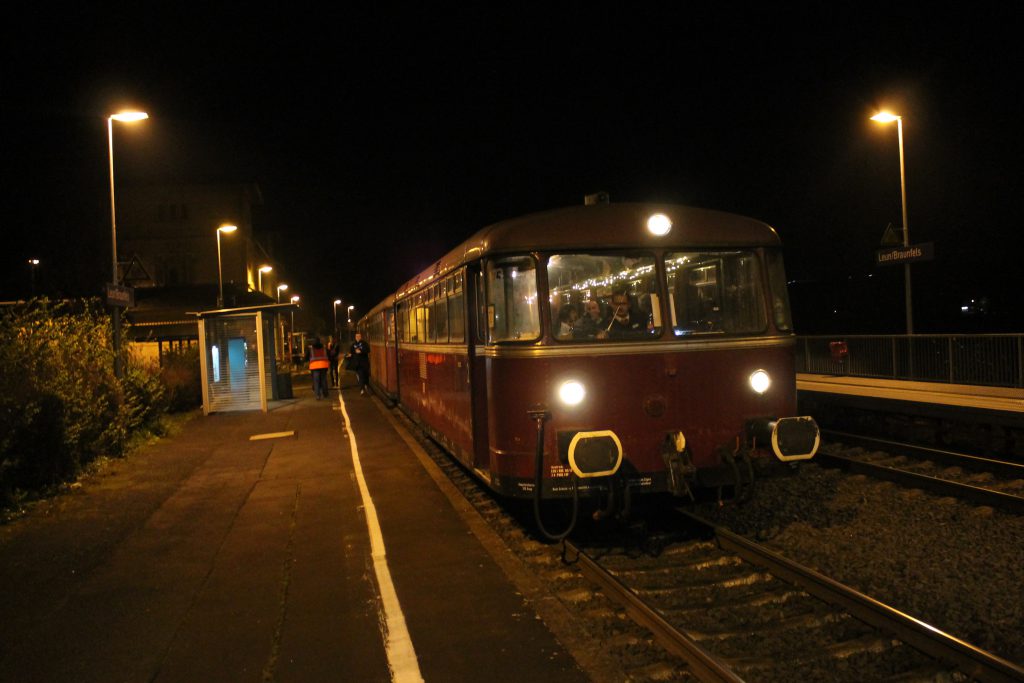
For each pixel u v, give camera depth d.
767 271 7.23
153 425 15.86
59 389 10.64
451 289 9.39
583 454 6.27
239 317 20.33
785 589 5.89
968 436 12.38
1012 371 14.68
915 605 5.54
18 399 9.59
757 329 7.17
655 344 6.85
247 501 9.55
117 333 14.45
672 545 7.12
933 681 4.43
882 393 14.95
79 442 11.34
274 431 16.19
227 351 20.28
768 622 5.32
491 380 7.11
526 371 6.75
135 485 10.60
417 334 13.19
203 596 6.12
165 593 6.21
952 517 7.64
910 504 8.18
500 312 6.99
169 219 55.16
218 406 20.19
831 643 5.00
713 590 5.99
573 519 6.61
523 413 6.77
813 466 10.29
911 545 6.84
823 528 7.49
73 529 8.24
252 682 4.60
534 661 4.76
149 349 20.98
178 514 8.92
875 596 5.73
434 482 10.41
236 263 55.06
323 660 4.88
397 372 17.50
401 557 7.01
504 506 9.10
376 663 4.80
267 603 5.94
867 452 11.24
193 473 11.52
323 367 23.62
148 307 41.16
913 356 17.25
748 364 7.06
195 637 5.29
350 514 8.73
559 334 6.77
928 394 14.52
